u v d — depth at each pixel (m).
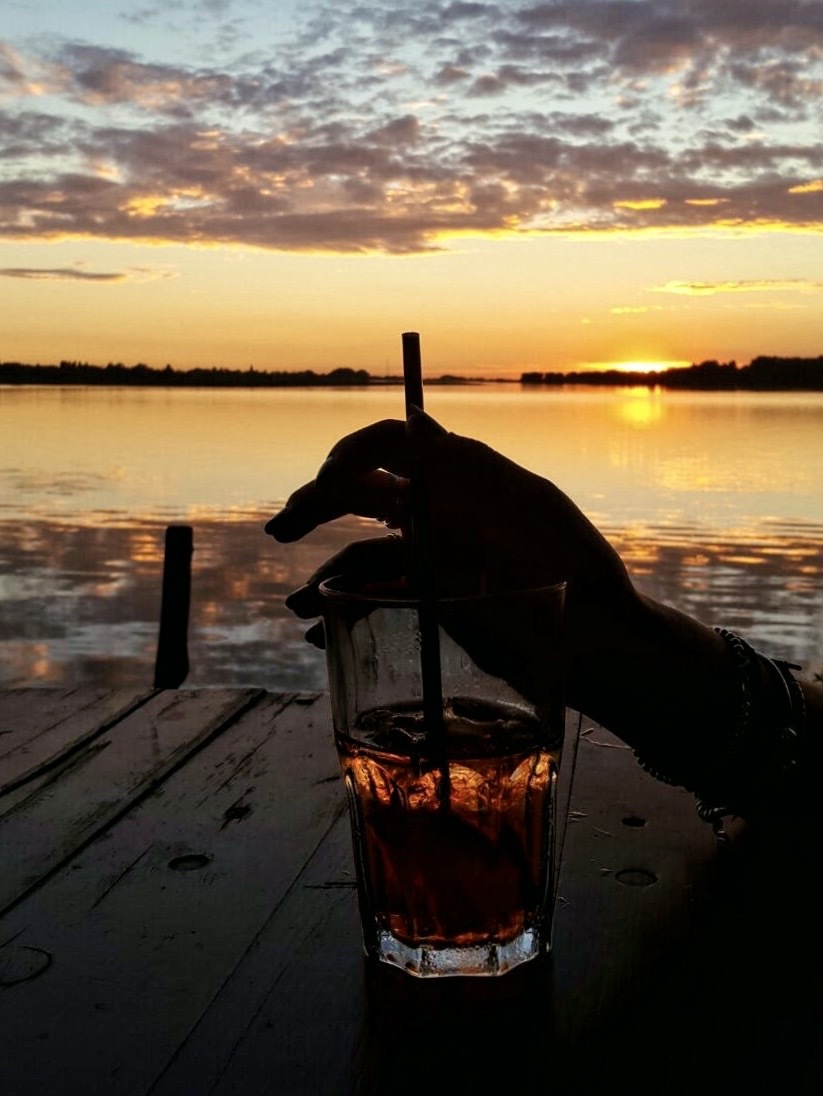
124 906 0.92
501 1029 0.71
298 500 0.94
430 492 0.88
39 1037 0.71
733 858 1.00
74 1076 0.67
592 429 70.69
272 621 13.91
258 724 1.48
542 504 0.87
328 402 125.25
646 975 0.78
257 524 23.91
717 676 0.94
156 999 0.76
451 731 0.78
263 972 0.80
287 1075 0.67
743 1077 0.66
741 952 0.82
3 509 26.64
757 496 29.02
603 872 0.98
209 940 0.85
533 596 0.79
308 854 1.03
